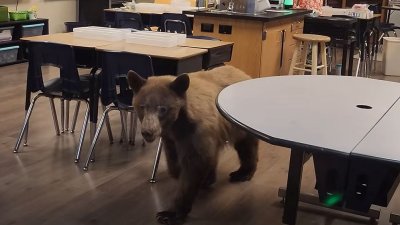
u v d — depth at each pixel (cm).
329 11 714
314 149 162
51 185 322
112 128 437
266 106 207
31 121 446
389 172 185
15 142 394
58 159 364
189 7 678
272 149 404
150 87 248
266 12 557
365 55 716
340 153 159
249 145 324
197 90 268
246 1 534
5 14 689
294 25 599
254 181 340
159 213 281
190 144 265
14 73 645
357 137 173
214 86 281
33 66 363
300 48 588
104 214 287
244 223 283
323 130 179
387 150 162
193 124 261
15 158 363
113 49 362
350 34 637
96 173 343
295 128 179
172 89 250
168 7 683
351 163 179
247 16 509
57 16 839
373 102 224
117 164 359
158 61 353
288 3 640
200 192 319
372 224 287
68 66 352
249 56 521
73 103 500
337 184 194
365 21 673
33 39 394
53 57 354
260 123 183
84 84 371
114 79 341
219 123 271
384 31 866
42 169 346
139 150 389
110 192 315
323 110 206
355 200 187
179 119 259
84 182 328
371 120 195
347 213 296
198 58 372
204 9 577
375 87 255
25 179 329
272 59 549
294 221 204
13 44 700
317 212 298
